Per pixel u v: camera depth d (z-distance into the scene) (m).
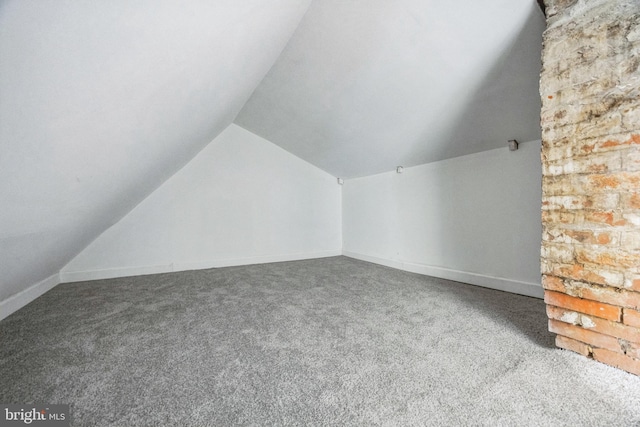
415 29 1.50
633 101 0.99
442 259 2.73
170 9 0.82
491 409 0.90
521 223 2.09
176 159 2.69
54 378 1.13
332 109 2.55
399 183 3.23
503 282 2.20
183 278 2.95
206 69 1.41
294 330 1.57
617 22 1.02
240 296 2.27
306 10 1.66
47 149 0.88
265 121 3.32
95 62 0.75
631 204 1.01
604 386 0.99
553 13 1.19
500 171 2.21
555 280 1.23
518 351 1.25
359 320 1.69
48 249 1.81
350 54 1.86
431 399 0.96
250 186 3.79
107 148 1.24
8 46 0.53
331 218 4.30
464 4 1.29
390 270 3.16
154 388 1.06
